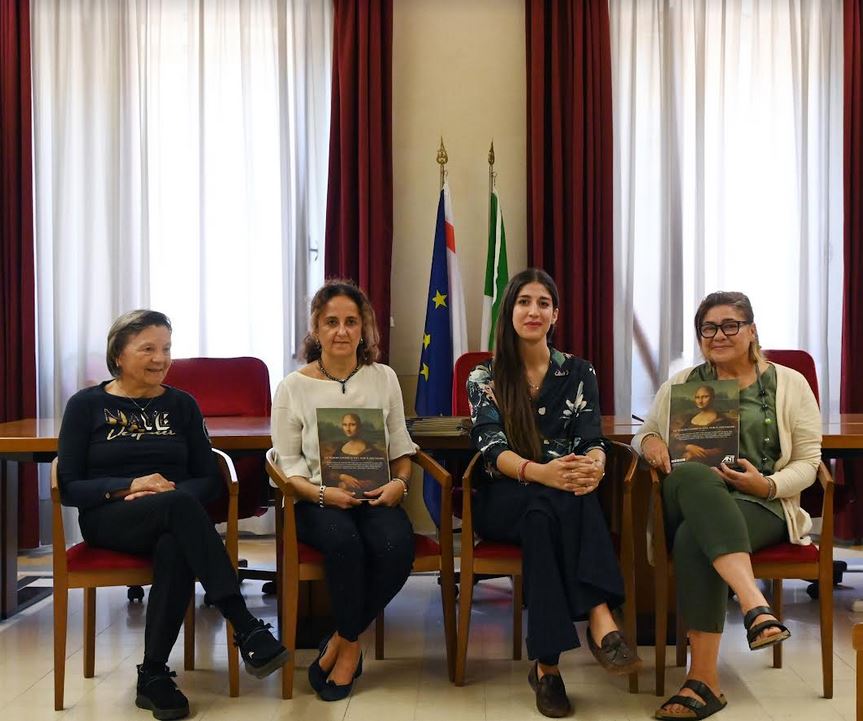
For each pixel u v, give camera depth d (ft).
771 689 8.52
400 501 8.98
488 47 15.38
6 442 9.24
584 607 7.88
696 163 15.11
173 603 8.11
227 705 8.26
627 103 15.10
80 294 14.97
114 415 8.81
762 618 7.36
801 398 8.79
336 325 8.95
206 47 15.08
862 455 9.71
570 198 14.79
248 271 15.07
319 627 9.86
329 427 8.70
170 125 15.19
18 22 14.65
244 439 9.66
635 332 15.37
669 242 15.20
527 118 15.01
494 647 9.90
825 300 15.08
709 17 15.20
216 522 10.64
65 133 14.89
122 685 8.76
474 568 8.48
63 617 8.13
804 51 15.12
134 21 15.02
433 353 14.47
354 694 8.51
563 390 8.95
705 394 8.70
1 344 14.64
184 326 15.28
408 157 15.44
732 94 15.25
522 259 15.43
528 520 8.12
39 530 14.65
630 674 8.40
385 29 14.79
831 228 15.17
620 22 15.06
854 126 14.79
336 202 14.88
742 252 15.37
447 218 14.70
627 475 8.39
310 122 15.08
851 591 12.07
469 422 10.21
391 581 8.35
